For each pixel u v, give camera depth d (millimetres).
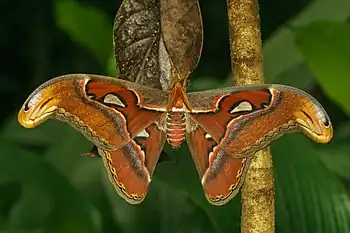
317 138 844
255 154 924
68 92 846
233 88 867
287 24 1380
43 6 2721
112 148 868
